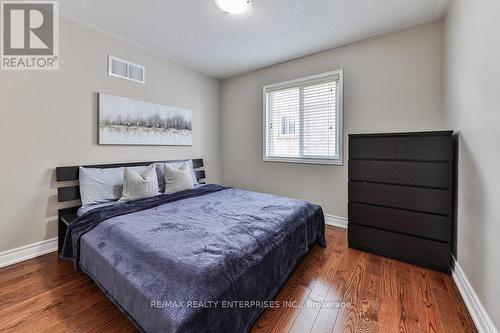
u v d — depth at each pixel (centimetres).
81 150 234
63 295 154
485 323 122
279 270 155
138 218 177
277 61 327
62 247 199
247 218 178
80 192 221
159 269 115
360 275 181
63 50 219
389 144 205
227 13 213
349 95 275
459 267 167
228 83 397
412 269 189
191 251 123
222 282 108
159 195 248
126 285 121
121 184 241
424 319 134
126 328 127
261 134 360
